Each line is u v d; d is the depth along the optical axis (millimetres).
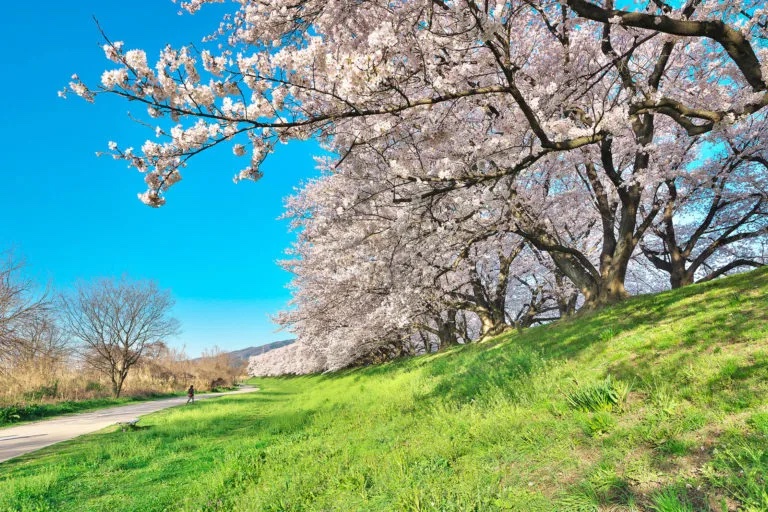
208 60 4984
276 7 7215
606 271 12102
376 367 26172
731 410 3895
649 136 11094
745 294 7309
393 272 11391
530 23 10766
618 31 9328
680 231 18688
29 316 24391
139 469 8562
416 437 6535
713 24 5820
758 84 6262
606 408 4906
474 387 8398
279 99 5617
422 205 8164
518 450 4656
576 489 3371
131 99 4625
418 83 7551
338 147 8125
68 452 10953
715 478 3002
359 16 7922
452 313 22484
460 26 5543
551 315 26422
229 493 6211
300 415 12711
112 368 34219
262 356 89375
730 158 13852
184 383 48188
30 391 25906
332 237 12961
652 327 7523
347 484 5215
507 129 9078
